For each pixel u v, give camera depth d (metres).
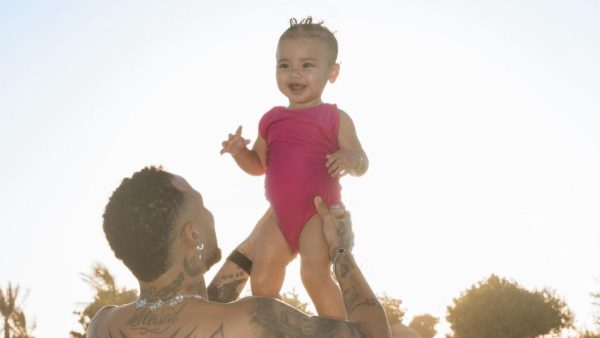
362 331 3.01
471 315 39.19
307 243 3.72
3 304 21.50
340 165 3.57
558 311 38.84
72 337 20.41
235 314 2.91
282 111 3.98
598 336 27.58
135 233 2.91
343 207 3.86
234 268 3.97
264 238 3.87
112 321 3.08
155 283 3.01
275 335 2.87
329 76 4.04
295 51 3.91
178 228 2.97
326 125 3.86
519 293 39.09
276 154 3.91
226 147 3.84
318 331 2.94
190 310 2.96
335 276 3.42
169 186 2.99
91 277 20.80
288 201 3.79
